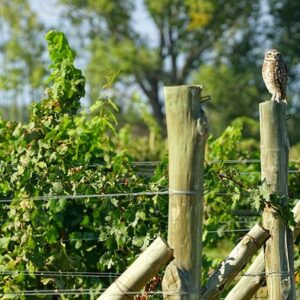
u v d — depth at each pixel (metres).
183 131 5.87
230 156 11.46
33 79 44.12
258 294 8.47
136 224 7.76
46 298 8.26
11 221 7.93
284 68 8.77
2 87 9.49
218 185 7.79
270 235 6.80
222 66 48.09
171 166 5.93
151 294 7.01
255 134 21.58
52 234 8.21
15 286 8.05
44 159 8.10
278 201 6.75
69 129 8.67
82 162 8.51
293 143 47.56
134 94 22.16
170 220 5.95
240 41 49.97
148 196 8.05
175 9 49.22
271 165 6.75
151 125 21.48
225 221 10.21
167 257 5.96
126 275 6.09
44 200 8.06
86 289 8.20
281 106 6.75
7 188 8.08
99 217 8.49
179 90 5.86
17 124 8.76
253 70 48.72
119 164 9.12
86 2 49.69
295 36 49.91
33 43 48.72
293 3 49.44
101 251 8.59
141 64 45.50
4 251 8.18
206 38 49.56
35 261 8.03
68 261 8.38
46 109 8.28
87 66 44.91
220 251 11.62
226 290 8.47
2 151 8.95
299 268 9.45
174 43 49.75
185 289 5.92
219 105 47.38
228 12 49.00
